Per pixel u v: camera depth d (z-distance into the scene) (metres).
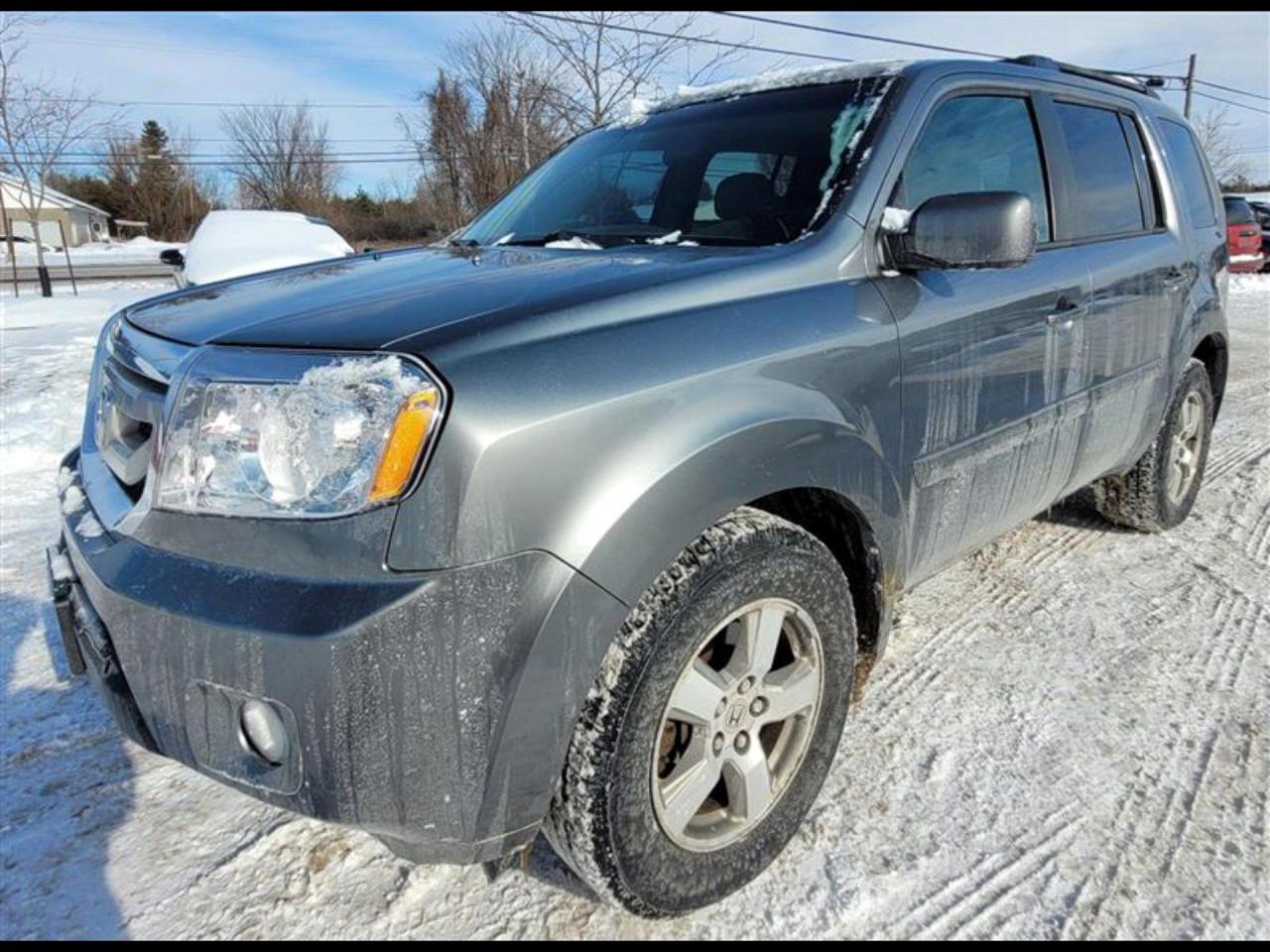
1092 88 3.20
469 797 1.48
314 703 1.39
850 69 2.63
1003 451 2.52
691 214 2.50
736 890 1.88
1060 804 2.16
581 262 2.07
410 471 1.40
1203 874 1.94
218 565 1.50
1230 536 3.87
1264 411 6.31
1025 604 3.23
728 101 2.82
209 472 1.51
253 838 2.09
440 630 1.40
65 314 13.35
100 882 1.95
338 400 1.43
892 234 2.21
